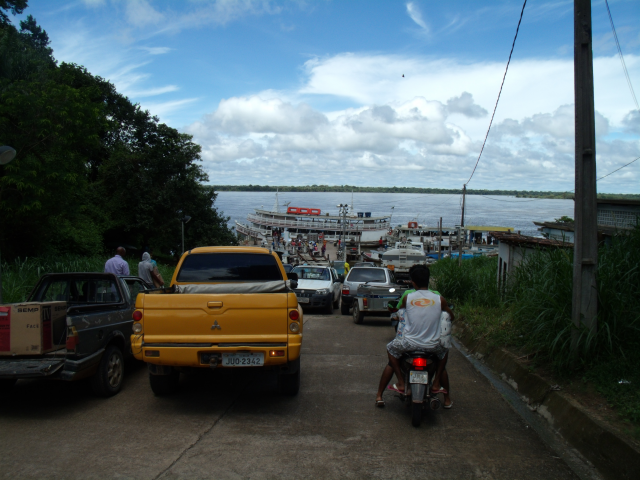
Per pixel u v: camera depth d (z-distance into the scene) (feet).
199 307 16.93
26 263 43.42
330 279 55.06
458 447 14.46
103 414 17.15
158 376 18.74
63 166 46.09
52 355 17.10
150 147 104.17
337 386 20.89
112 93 102.89
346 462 13.29
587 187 18.33
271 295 17.12
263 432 15.46
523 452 14.19
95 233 70.79
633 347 17.85
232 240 114.93
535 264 27.17
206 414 17.21
